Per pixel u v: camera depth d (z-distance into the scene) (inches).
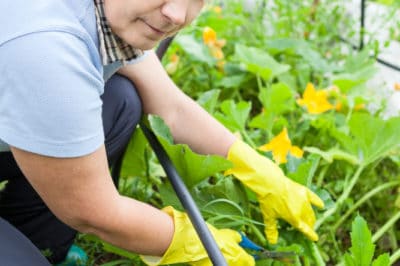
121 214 45.3
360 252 50.6
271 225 58.4
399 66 98.7
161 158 54.1
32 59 37.9
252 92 90.0
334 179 73.1
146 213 47.6
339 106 81.3
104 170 43.2
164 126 55.3
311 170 62.9
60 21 39.4
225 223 58.6
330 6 106.6
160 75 57.3
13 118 39.4
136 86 56.9
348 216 69.3
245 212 60.8
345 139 68.9
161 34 42.2
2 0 39.6
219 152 59.4
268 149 65.1
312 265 62.6
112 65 48.5
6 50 38.3
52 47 38.3
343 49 103.4
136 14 40.7
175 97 58.1
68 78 38.7
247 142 74.2
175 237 49.8
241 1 106.7
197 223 48.1
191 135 59.1
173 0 39.8
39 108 38.6
